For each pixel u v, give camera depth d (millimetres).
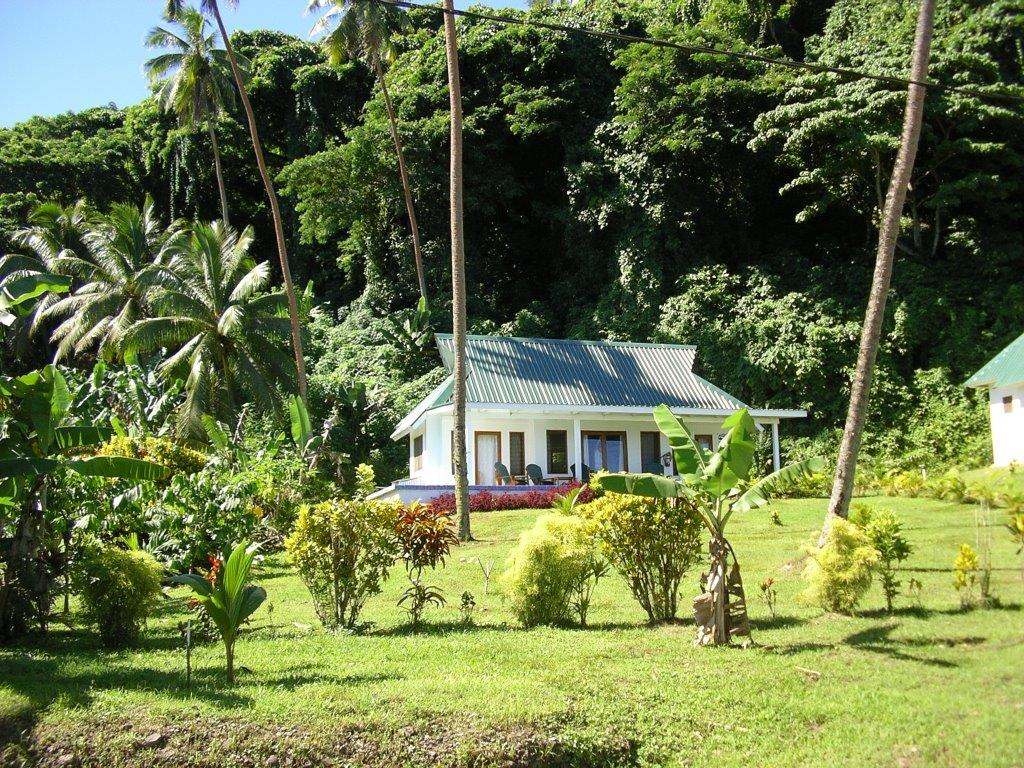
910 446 35469
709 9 48281
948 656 9430
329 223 49594
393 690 8727
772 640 10688
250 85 56281
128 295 35906
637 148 45219
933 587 12781
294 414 24406
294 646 11086
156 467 11328
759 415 32406
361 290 54562
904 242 41562
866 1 43312
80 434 11695
